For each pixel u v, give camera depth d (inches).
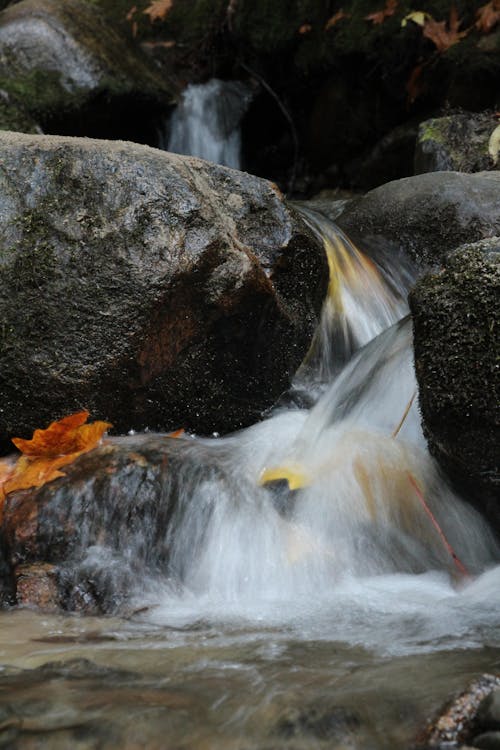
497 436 121.7
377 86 315.0
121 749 71.4
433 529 132.7
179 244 147.0
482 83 287.7
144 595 118.4
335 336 182.4
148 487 130.1
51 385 144.6
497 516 129.7
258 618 109.1
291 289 172.7
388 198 217.9
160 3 374.9
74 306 144.6
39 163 152.9
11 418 147.0
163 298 144.6
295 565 123.9
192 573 124.3
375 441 142.3
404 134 309.3
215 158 356.5
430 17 295.4
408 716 75.5
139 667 89.7
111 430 150.4
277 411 169.2
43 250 147.0
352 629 102.7
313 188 344.5
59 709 78.5
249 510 129.8
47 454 140.3
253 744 71.6
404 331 160.6
